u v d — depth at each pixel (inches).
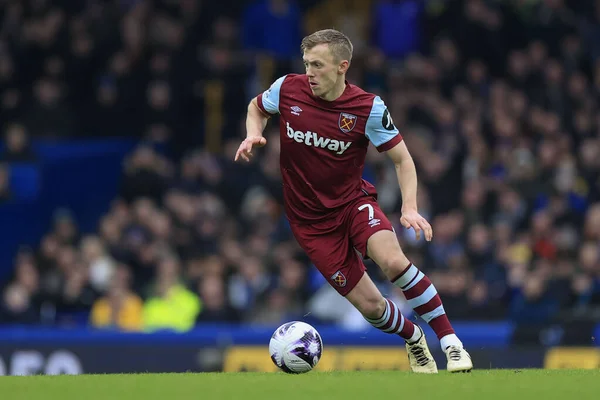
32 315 1788.9
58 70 2325.3
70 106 2316.7
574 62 2549.2
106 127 2304.4
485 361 1496.1
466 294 1745.8
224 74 2365.9
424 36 2536.9
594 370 956.6
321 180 912.3
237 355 1501.0
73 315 1829.5
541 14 2559.1
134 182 2114.9
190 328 1593.3
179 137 2335.1
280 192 2117.4
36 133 2268.7
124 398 724.7
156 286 1771.7
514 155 2203.5
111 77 2301.9
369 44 2459.4
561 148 2239.2
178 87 2335.1
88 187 2255.2
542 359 1485.0
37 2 2362.2
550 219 1985.7
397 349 1475.1
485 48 2514.8
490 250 1883.6
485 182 2127.2
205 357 1498.5
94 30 2326.5
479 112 2368.4
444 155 2202.3
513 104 2375.7
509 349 1492.4
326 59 881.5
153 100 2290.8
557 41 2559.1
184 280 1812.3
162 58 2311.8
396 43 2432.3
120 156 2283.5
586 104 2465.6
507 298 1818.4
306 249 928.9
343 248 914.7
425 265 1812.3
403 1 2460.6
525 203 2101.4
